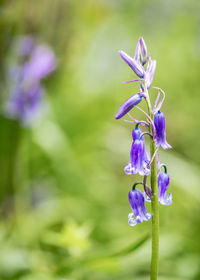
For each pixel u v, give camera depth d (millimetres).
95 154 994
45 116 871
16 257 658
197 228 809
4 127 809
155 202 485
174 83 1286
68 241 605
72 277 612
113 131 1049
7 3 767
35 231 735
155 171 481
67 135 1014
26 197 844
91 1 1117
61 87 1045
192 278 672
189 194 889
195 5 1438
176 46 1388
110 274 644
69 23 903
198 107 1151
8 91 789
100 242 759
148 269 680
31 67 774
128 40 1355
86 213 810
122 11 1444
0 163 809
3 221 781
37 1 812
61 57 903
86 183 881
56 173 877
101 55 1291
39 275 625
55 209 796
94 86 1216
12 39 776
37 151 943
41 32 845
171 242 698
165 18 1457
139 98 472
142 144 478
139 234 781
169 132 1067
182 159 952
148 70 476
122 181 979
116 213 847
